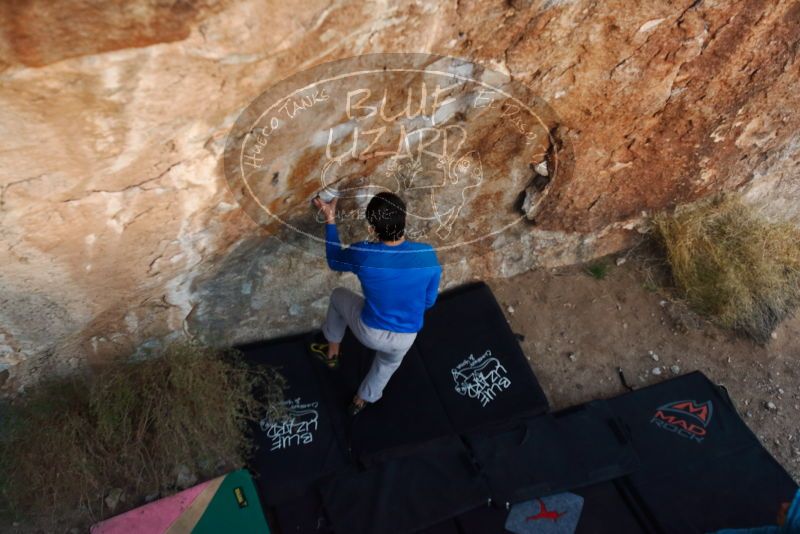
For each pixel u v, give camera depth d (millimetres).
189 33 1275
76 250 1749
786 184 3557
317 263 2764
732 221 3426
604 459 2641
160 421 2379
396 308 2252
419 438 2678
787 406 3082
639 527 2488
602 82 2357
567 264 3477
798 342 3301
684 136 2875
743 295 3271
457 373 2906
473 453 2645
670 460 2670
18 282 1759
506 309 3281
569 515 2496
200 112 1499
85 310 2066
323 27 1443
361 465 2611
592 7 1968
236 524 2387
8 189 1440
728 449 2709
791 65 2615
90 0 1142
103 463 2402
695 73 2498
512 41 1965
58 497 2354
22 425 2293
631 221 3369
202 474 2533
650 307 3361
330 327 2615
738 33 2367
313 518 2471
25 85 1218
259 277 2652
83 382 2422
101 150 1456
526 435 2701
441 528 2445
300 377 2834
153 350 2576
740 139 3020
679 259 3352
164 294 2318
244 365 2703
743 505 2539
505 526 2459
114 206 1669
